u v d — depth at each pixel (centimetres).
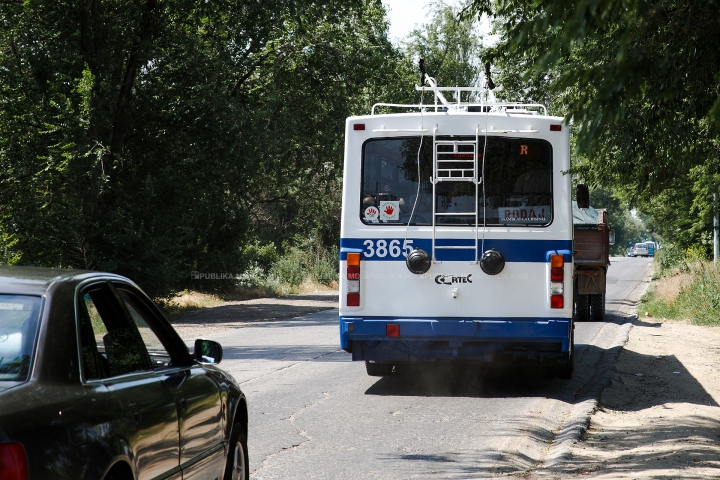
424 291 1496
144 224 3994
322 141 5278
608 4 501
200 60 4103
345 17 5184
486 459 1002
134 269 3850
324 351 2242
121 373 561
